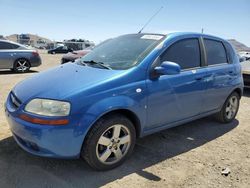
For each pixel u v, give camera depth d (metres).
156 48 4.09
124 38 4.75
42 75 4.04
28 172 3.50
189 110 4.58
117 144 3.64
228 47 5.57
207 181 3.56
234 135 5.16
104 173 3.58
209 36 5.14
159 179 3.53
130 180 3.47
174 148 4.45
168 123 4.30
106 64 4.06
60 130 3.16
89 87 3.36
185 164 3.95
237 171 3.85
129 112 3.71
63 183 3.32
